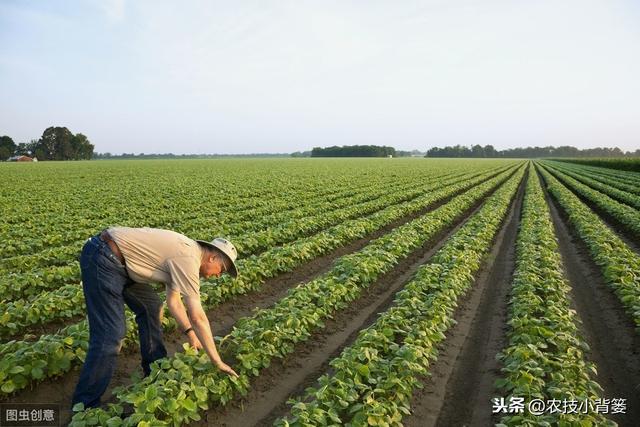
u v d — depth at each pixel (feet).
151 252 18.35
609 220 72.13
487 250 50.31
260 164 302.86
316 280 32.55
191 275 18.20
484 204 83.41
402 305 29.50
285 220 61.46
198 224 57.77
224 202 83.25
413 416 20.61
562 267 43.04
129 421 16.56
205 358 20.11
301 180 145.48
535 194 96.02
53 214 69.51
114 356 18.33
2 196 95.09
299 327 25.76
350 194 101.81
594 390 20.71
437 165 289.33
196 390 18.35
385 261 40.19
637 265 37.50
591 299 35.63
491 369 24.79
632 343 27.53
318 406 18.88
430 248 52.65
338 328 29.89
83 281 18.16
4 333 26.30
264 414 20.66
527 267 36.42
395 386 20.54
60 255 42.09
